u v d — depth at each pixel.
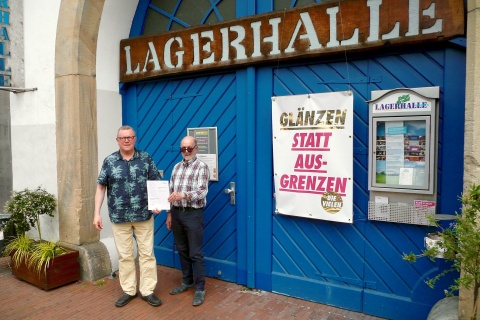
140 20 4.89
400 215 3.20
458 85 2.98
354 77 3.44
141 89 4.89
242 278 4.13
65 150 4.52
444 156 3.05
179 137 4.60
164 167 4.75
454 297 2.88
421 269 3.21
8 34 4.79
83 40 4.44
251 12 3.88
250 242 4.01
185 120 4.53
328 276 3.65
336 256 3.61
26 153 5.02
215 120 4.29
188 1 4.52
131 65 4.77
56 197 4.70
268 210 3.93
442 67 3.06
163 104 4.71
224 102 4.21
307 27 3.49
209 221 4.37
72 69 4.41
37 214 4.54
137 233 3.79
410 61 3.19
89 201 4.55
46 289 4.06
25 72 4.93
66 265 4.23
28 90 4.86
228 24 3.93
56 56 4.54
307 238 3.75
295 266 3.83
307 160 3.56
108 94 4.80
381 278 3.40
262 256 3.99
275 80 3.85
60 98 4.53
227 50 3.96
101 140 4.72
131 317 3.49
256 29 3.76
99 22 4.57
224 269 4.27
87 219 4.53
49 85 4.69
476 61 2.49
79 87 4.43
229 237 4.25
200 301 3.71
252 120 3.93
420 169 3.05
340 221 3.41
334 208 3.44
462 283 2.20
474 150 2.51
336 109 3.38
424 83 3.14
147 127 4.88
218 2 4.25
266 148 3.90
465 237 2.17
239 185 4.10
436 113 2.99
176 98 4.58
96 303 3.79
